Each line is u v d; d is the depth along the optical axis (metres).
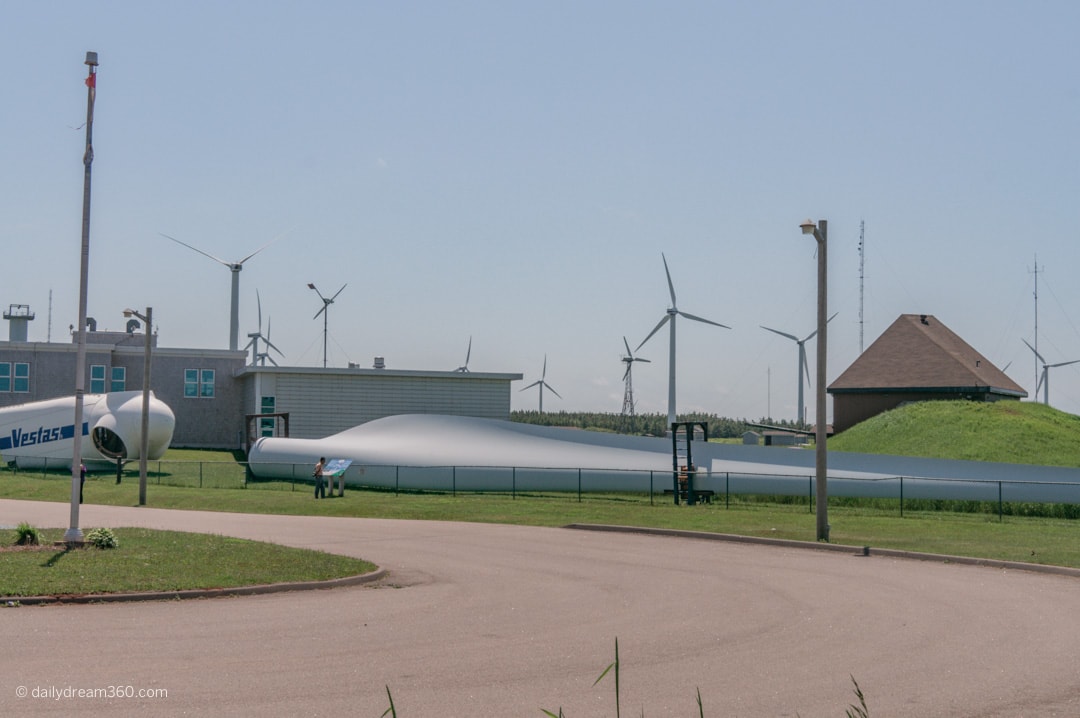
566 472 46.41
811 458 45.12
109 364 65.25
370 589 18.56
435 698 10.20
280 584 18.14
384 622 14.79
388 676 11.16
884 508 40.44
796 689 10.82
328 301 80.19
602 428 99.12
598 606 16.59
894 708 10.09
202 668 11.39
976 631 14.41
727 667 11.88
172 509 38.25
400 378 61.28
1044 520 34.88
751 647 13.10
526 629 14.31
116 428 53.03
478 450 48.31
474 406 62.25
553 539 28.27
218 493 43.38
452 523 33.38
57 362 64.94
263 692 10.32
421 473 47.53
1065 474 42.59
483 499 41.22
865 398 62.16
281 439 51.34
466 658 12.20
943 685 11.07
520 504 38.94
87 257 22.47
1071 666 12.10
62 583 16.86
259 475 51.16
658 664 12.01
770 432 74.50
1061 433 53.47
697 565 22.53
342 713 9.55
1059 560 22.83
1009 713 9.94
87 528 26.88
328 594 17.84
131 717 9.29
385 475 48.16
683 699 10.33
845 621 15.19
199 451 64.50
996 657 12.59
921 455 51.00
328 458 49.53
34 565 18.33
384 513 36.53
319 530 30.22
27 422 55.41
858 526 31.05
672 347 67.62
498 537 28.77
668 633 14.08
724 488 44.94
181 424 66.25
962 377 59.03
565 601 17.14
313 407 60.31
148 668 11.34
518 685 10.83
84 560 19.14
